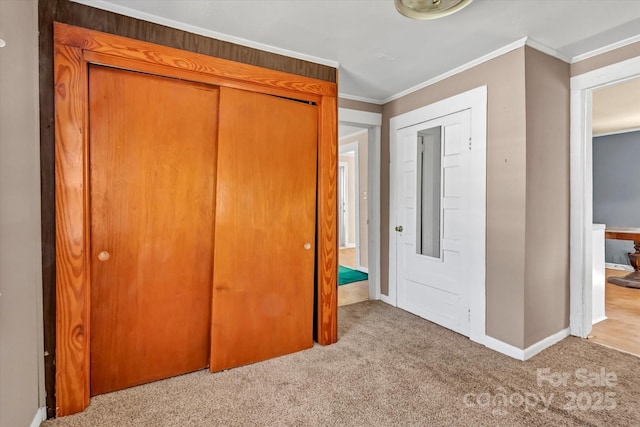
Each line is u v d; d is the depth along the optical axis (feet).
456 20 6.70
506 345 7.96
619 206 18.13
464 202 9.00
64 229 5.65
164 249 6.83
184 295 7.06
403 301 11.41
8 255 4.49
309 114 8.32
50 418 5.65
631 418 5.59
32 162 5.26
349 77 9.78
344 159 25.59
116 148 6.30
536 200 7.84
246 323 7.56
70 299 5.73
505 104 7.89
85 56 5.84
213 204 7.29
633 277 15.14
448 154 9.48
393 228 11.75
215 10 6.31
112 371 6.43
